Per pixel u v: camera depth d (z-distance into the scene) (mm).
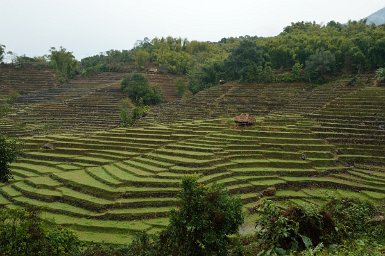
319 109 57438
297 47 80438
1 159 26812
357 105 55844
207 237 13367
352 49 70250
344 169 40969
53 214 30578
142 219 29328
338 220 17141
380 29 83438
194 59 113500
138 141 49812
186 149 45438
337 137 47656
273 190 34781
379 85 61938
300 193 35125
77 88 95375
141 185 34656
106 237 26328
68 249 15258
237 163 40250
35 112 76125
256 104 66688
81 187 35094
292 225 13750
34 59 113625
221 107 68250
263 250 13523
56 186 36000
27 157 47219
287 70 80688
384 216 21500
